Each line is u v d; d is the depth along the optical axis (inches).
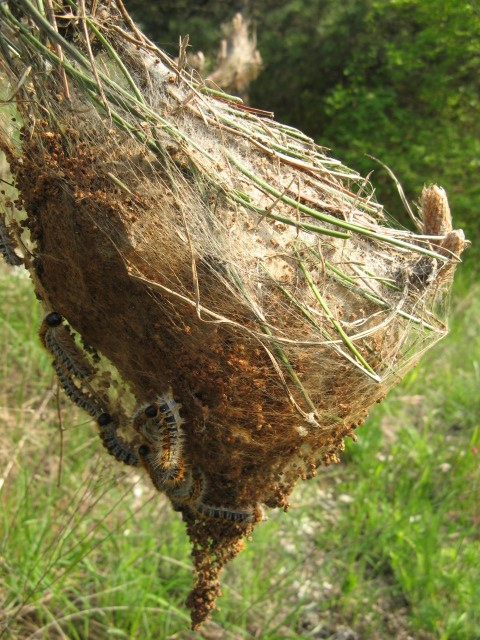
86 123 8.0
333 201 8.9
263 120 9.4
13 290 23.8
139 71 8.4
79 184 7.9
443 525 21.5
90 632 16.0
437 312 9.8
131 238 7.9
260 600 17.4
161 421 8.5
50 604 15.7
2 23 8.1
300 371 8.3
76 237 8.1
